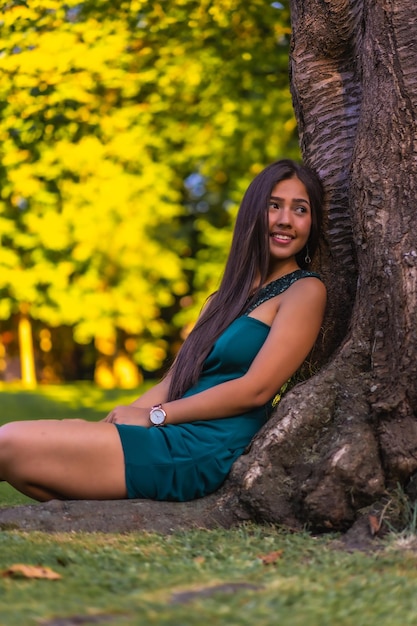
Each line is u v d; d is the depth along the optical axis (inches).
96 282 619.2
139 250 630.5
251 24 372.5
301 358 143.3
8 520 129.4
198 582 100.5
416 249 135.0
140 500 136.6
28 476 136.2
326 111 159.6
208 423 141.5
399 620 88.0
